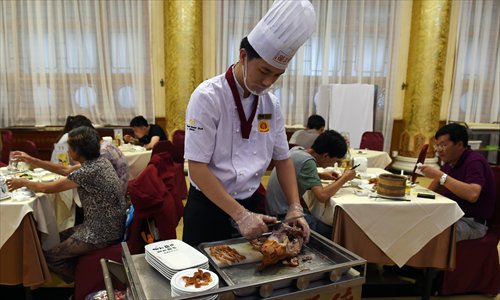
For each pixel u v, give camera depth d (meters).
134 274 0.85
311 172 1.90
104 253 1.71
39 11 4.49
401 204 1.82
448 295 2.13
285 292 0.83
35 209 1.77
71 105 4.75
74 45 4.65
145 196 1.59
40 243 1.78
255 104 1.09
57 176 2.32
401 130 5.31
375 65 5.11
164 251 0.94
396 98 5.27
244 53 0.97
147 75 4.85
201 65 4.76
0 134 4.48
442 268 1.93
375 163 3.55
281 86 5.01
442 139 2.05
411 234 1.85
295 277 0.83
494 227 2.11
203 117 1.00
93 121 4.80
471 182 1.94
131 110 4.86
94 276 1.66
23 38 4.55
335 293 0.89
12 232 1.69
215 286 0.78
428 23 4.68
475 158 2.00
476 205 2.00
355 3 4.91
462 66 5.15
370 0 4.95
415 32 4.90
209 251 0.98
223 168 1.08
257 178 1.16
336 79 5.10
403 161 5.12
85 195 1.78
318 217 2.10
